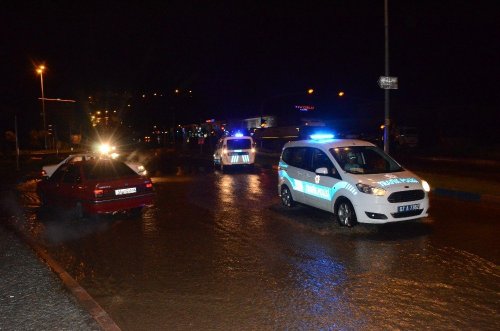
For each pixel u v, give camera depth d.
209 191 14.77
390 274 5.96
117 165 10.82
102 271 6.38
